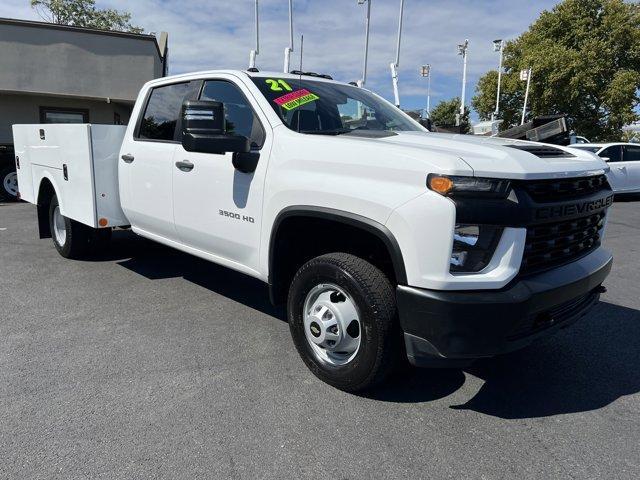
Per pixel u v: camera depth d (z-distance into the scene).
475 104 39.03
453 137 3.33
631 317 4.50
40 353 3.56
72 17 33.50
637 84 31.12
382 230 2.64
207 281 5.30
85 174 4.95
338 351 3.05
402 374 3.33
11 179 11.67
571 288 2.75
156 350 3.64
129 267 5.78
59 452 2.49
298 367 3.42
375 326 2.78
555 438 2.69
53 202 6.00
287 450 2.54
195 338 3.86
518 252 2.53
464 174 2.43
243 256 3.71
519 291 2.51
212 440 2.61
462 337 2.49
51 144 5.67
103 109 15.64
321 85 4.09
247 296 4.85
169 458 2.46
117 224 5.09
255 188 3.42
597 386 3.26
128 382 3.18
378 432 2.71
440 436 2.69
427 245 2.49
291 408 2.91
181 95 4.30
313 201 2.99
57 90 14.85
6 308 4.43
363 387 2.96
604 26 31.59
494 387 3.22
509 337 2.57
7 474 2.32
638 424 2.83
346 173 2.85
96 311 4.39
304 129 3.45
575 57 31.20
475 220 2.46
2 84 14.36
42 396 2.99
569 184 2.81
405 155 2.62
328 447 2.58
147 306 4.54
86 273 5.52
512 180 2.50
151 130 4.58
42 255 6.30
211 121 3.12
